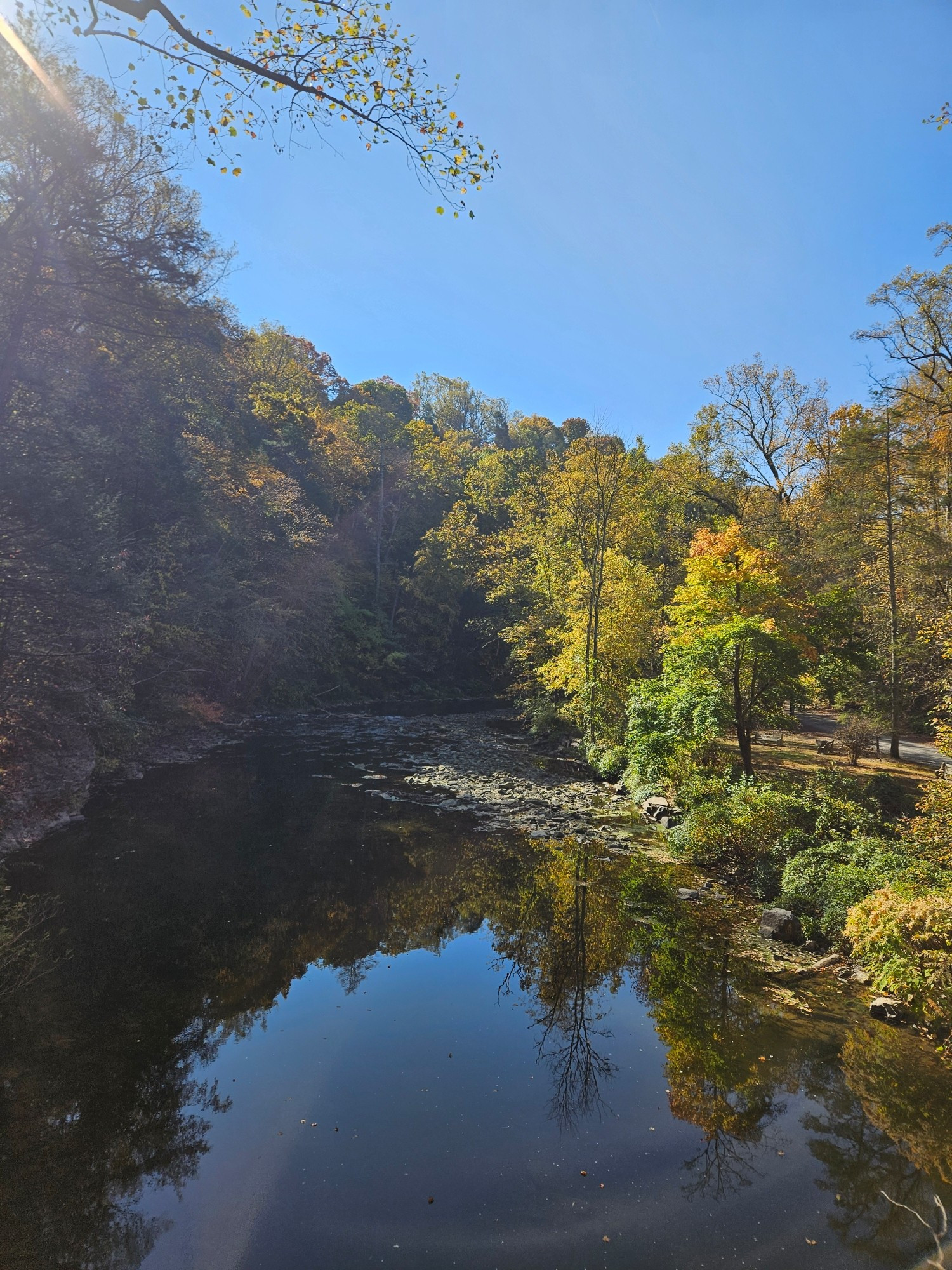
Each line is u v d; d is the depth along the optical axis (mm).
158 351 14812
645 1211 4934
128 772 18984
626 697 22703
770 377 33219
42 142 9008
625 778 19422
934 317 20469
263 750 24359
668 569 32281
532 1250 4562
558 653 28844
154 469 18703
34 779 14945
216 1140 5652
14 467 9742
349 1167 5352
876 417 22812
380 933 10156
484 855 13789
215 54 4645
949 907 7551
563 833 15180
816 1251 4566
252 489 31016
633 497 30891
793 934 9820
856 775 17438
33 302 9711
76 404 11508
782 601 15445
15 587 9961
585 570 25172
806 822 12328
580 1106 6203
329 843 14328
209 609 27109
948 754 9500
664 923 10453
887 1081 6551
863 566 24969
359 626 42500
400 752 24844
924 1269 4418
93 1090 6273
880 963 8062
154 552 20875
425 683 45656
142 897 10938
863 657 22516
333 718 33094
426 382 83375
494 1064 6883
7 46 8773
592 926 10398
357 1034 7426
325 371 62375
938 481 23953
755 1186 5195
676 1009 7930
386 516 51250
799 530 29594
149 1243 4598
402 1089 6438
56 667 12234
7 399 9672
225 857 13086
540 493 37812
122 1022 7469
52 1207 4914
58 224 9625
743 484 35000
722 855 13047
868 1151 5598
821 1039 7258
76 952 9016
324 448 44562
